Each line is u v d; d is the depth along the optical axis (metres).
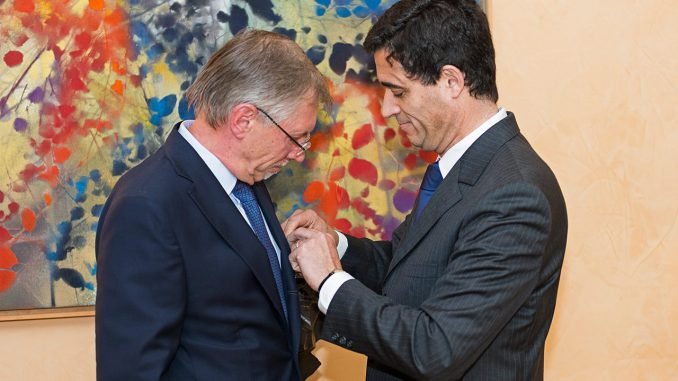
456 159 1.51
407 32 1.42
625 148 2.20
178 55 1.88
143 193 1.36
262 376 1.48
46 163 1.85
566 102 2.15
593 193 2.20
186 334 1.42
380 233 2.03
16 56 1.81
